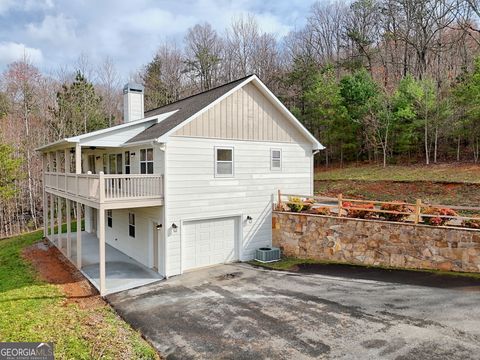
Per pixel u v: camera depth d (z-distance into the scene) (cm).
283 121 1478
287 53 4159
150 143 1162
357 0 3831
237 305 893
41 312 853
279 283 1066
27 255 1535
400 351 622
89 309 905
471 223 1041
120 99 4034
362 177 2281
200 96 1547
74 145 1347
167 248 1172
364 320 760
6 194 2442
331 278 1087
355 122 2669
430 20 3177
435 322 729
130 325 798
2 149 2461
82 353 632
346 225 1241
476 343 637
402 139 2441
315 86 2944
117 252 1530
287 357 627
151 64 4334
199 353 659
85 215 2006
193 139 1219
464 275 1000
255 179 1394
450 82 2572
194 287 1059
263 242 1427
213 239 1308
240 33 4175
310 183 1576
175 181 1183
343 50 3966
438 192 1772
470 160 2177
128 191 1093
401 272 1084
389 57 3509
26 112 2931
